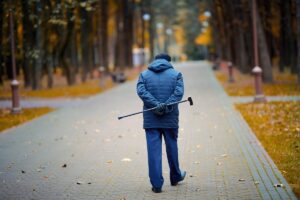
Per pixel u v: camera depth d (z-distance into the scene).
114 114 22.34
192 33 113.50
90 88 39.94
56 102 29.67
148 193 9.38
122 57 63.19
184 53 132.25
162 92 9.79
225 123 18.27
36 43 38.59
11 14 23.94
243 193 9.06
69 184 10.23
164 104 9.50
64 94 35.06
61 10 30.84
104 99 30.45
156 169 9.40
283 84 32.56
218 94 30.20
